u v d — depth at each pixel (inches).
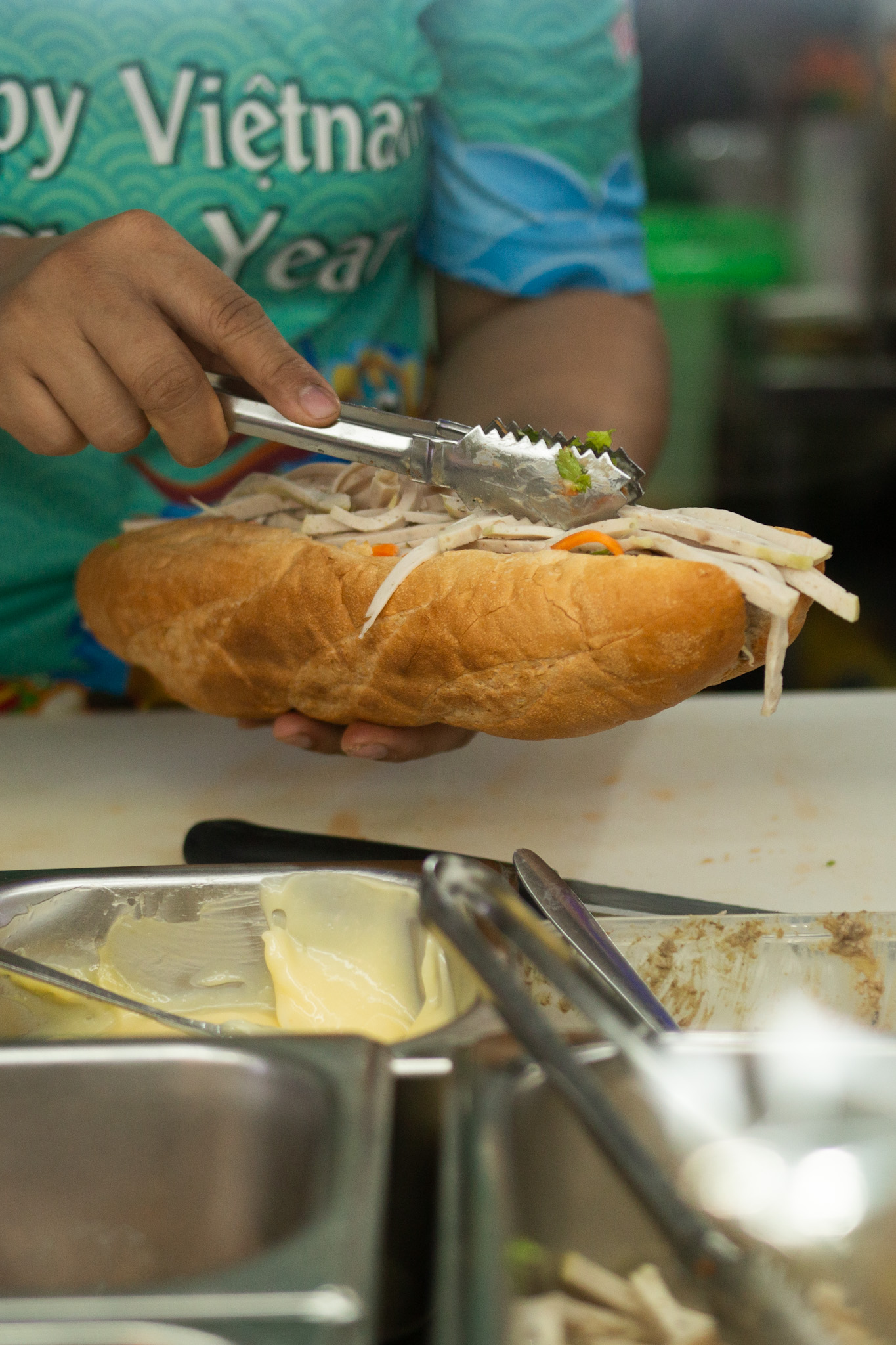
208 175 49.6
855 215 127.8
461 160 57.1
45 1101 17.4
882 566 115.3
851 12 125.0
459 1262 13.4
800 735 45.6
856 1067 18.0
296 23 48.1
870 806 39.2
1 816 40.6
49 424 35.8
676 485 119.3
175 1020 23.6
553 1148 17.3
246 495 40.3
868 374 115.4
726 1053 18.1
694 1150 17.7
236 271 52.4
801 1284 16.9
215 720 50.1
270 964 27.2
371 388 57.5
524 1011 16.2
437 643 32.0
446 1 55.6
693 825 38.4
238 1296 12.6
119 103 47.9
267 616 35.1
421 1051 18.4
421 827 39.0
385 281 57.6
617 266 59.4
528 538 32.7
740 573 28.9
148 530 40.9
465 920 17.3
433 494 36.1
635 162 63.1
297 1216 16.1
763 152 131.8
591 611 29.2
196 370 33.4
